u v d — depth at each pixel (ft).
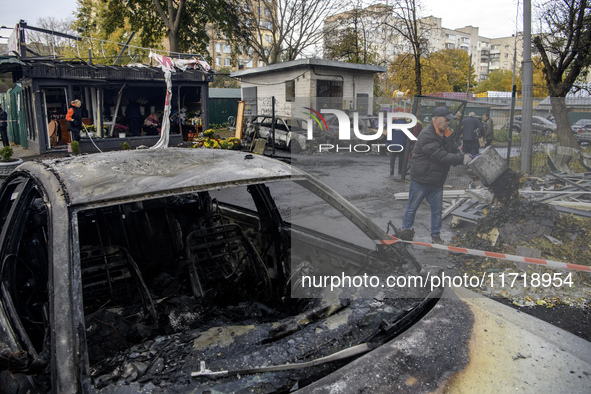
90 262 7.17
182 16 80.12
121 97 50.78
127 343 5.83
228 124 80.12
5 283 5.46
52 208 4.91
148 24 81.46
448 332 4.93
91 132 44.16
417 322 5.08
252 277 8.00
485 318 5.32
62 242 4.52
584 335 9.57
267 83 67.82
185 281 8.20
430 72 86.79
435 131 13.47
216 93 95.96
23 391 4.25
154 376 3.96
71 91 42.39
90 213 8.35
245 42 91.09
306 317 5.03
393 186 16.90
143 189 5.28
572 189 20.35
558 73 35.12
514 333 5.03
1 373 4.40
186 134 55.01
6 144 51.70
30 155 43.29
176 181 5.58
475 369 4.36
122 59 99.81
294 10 89.86
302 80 61.31
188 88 57.41
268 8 91.45
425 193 13.85
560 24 33.99
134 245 8.58
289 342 4.51
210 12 78.38
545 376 4.35
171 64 45.37
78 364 3.74
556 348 4.81
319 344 4.50
